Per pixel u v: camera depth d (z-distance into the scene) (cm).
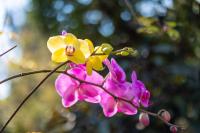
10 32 253
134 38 516
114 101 187
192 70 480
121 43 522
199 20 431
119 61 473
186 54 491
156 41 498
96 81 188
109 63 187
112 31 534
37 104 611
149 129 467
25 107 615
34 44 595
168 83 477
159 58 482
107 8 531
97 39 539
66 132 462
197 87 479
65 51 179
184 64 484
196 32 435
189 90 480
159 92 475
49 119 483
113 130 455
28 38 588
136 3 500
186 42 470
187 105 480
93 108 453
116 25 530
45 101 609
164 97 474
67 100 187
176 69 478
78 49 179
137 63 472
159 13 451
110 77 187
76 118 457
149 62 479
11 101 612
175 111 479
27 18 583
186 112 480
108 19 538
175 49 486
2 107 534
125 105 187
